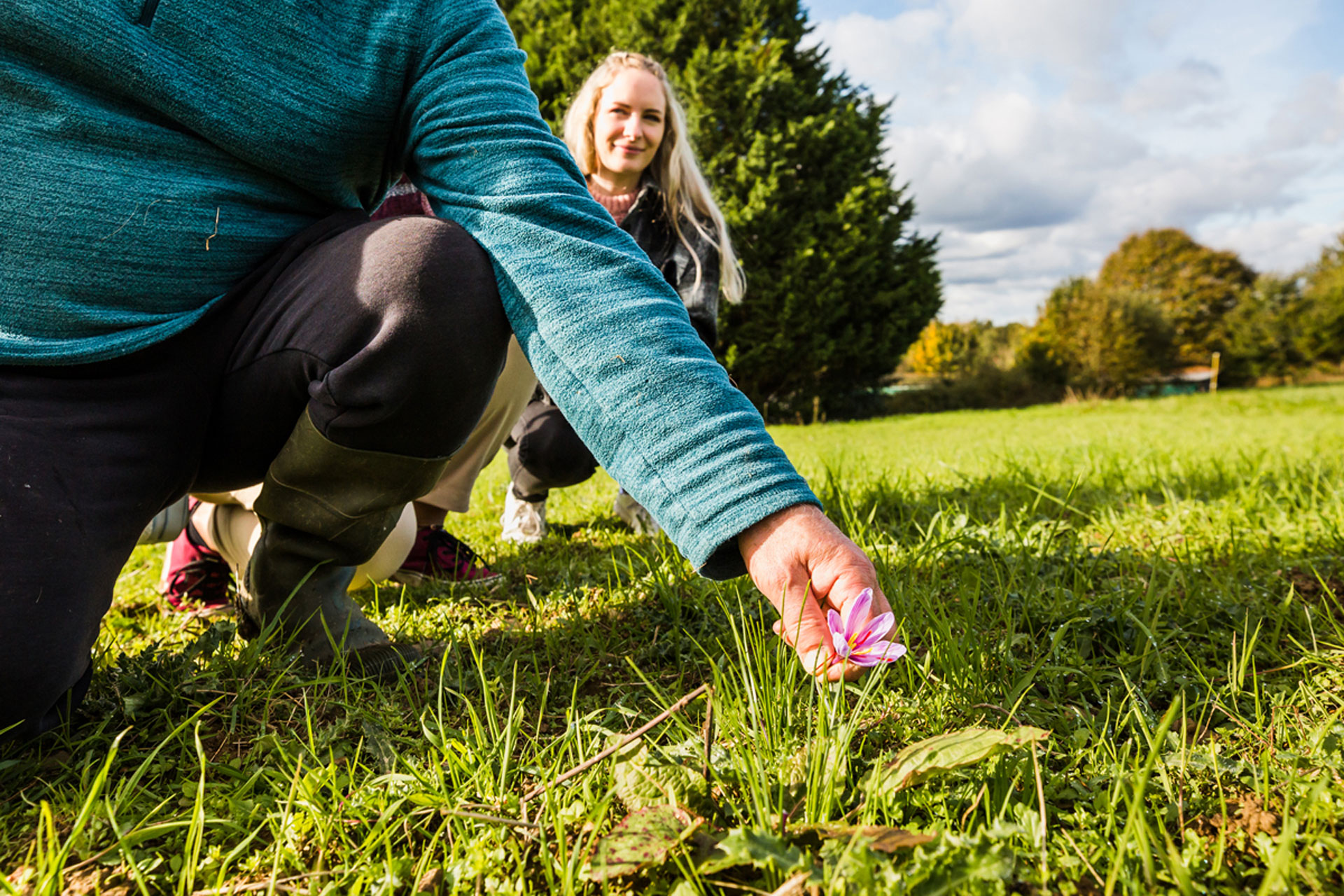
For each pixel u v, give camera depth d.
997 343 45.72
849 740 0.94
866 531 2.17
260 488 1.61
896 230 18.23
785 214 16.55
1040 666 1.25
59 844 0.90
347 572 1.37
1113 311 35.38
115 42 1.01
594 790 0.96
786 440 9.42
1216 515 2.38
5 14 0.98
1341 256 44.41
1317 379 42.47
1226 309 48.06
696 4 16.16
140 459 1.08
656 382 0.94
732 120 16.38
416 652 1.38
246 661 1.28
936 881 0.71
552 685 1.32
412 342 1.10
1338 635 1.33
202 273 1.12
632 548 2.20
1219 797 0.93
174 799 1.00
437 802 0.94
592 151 2.88
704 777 0.92
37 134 1.02
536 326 1.05
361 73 1.17
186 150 1.10
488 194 1.14
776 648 1.38
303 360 1.15
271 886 0.79
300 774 1.01
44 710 1.00
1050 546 1.92
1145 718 1.10
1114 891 0.78
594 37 15.98
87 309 1.04
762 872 0.79
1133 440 6.68
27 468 0.97
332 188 1.25
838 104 17.77
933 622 1.37
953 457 5.40
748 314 17.11
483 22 1.24
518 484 2.59
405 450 1.20
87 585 1.00
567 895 0.76
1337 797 0.89
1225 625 1.48
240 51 1.08
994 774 0.92
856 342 18.28
